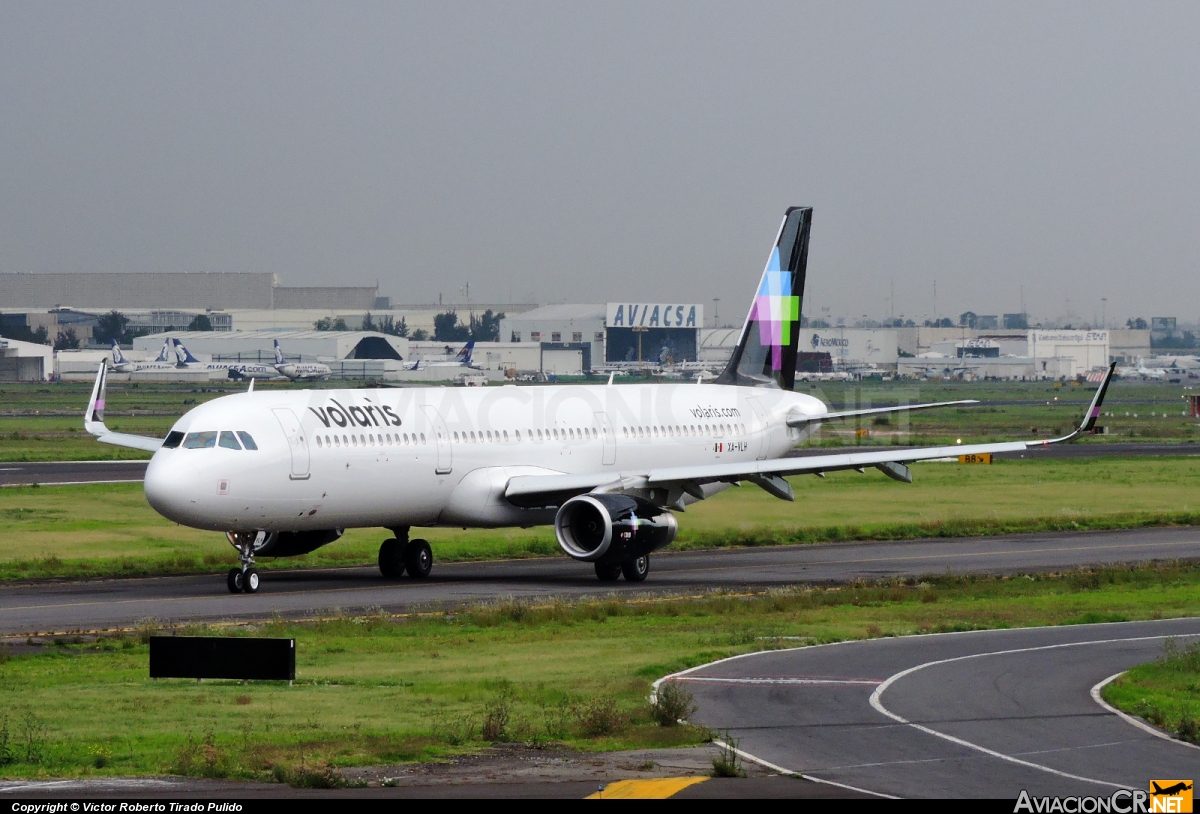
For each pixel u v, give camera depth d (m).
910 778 75.38
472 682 103.25
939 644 123.75
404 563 185.25
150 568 188.88
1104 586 169.88
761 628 134.00
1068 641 125.75
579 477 185.75
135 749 81.25
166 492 157.75
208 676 101.50
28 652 120.44
